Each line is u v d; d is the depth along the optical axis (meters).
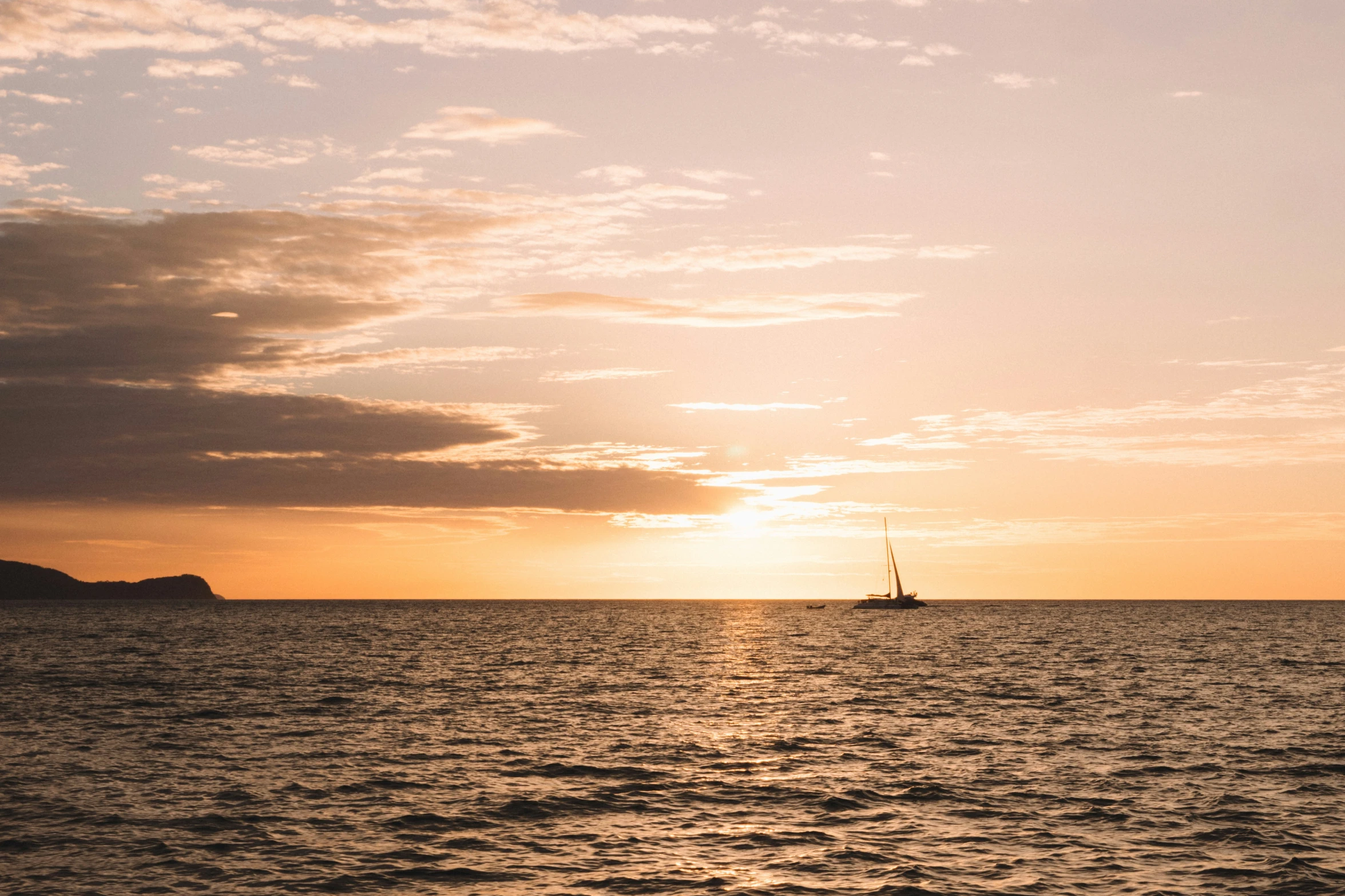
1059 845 29.17
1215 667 93.94
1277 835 30.12
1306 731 50.62
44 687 70.75
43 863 27.14
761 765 41.06
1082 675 85.25
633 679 81.56
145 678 79.44
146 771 39.03
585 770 39.81
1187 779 38.28
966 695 68.38
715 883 25.77
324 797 34.78
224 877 26.12
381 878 26.12
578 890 25.23
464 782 37.50
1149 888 25.28
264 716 55.69
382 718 55.34
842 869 26.88
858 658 108.38
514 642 142.25
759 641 148.62
